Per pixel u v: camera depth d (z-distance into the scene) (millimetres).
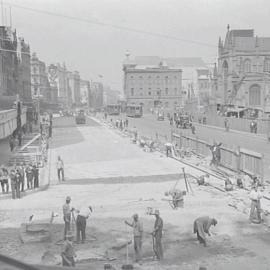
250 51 143500
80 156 50500
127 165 42969
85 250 17297
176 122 97438
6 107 66750
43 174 37969
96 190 30547
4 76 89062
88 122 129000
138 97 199125
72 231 19578
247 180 32281
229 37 148875
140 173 37844
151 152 53281
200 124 105875
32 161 43406
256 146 53219
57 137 77375
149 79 198875
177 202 24531
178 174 36812
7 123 43844
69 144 64500
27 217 22969
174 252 16906
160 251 16047
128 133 80625
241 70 142750
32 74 167750
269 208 23578
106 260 16125
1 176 29641
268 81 123750
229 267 15039
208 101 153500
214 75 159750
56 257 16422
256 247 17266
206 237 18766
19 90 115500
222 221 21422
